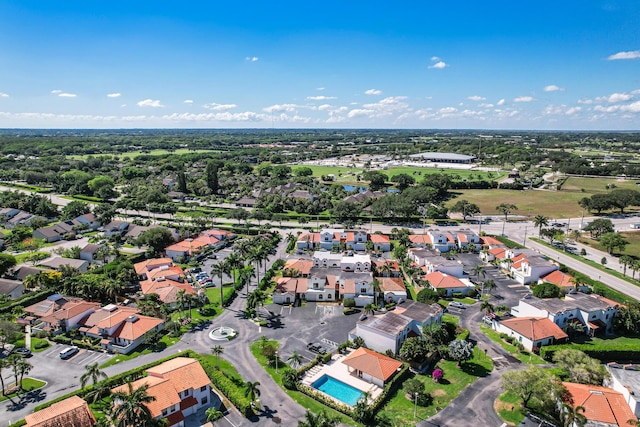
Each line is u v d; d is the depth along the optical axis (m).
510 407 90.50
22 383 96.50
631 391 86.75
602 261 184.00
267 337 119.88
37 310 129.12
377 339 113.12
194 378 90.56
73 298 137.25
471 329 126.88
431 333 111.94
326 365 106.69
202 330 123.38
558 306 127.38
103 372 98.38
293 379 96.56
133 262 179.38
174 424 82.44
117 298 142.62
